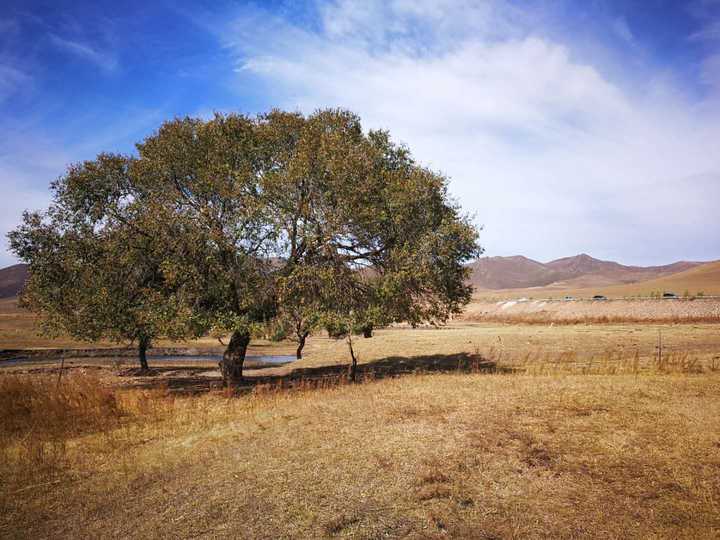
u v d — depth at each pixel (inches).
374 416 411.5
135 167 717.9
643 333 1093.1
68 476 322.3
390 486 262.7
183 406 568.7
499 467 280.1
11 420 501.0
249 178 682.8
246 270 686.5
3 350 1761.8
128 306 730.2
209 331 717.9
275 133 730.8
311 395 567.5
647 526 208.8
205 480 291.9
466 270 746.8
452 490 253.0
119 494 282.2
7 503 276.7
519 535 207.0
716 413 366.6
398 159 798.5
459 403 440.8
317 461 307.0
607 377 565.6
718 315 1608.0
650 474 259.9
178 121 757.9
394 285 652.7
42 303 745.0
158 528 233.8
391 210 684.7
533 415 380.2
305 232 670.5
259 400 561.0
